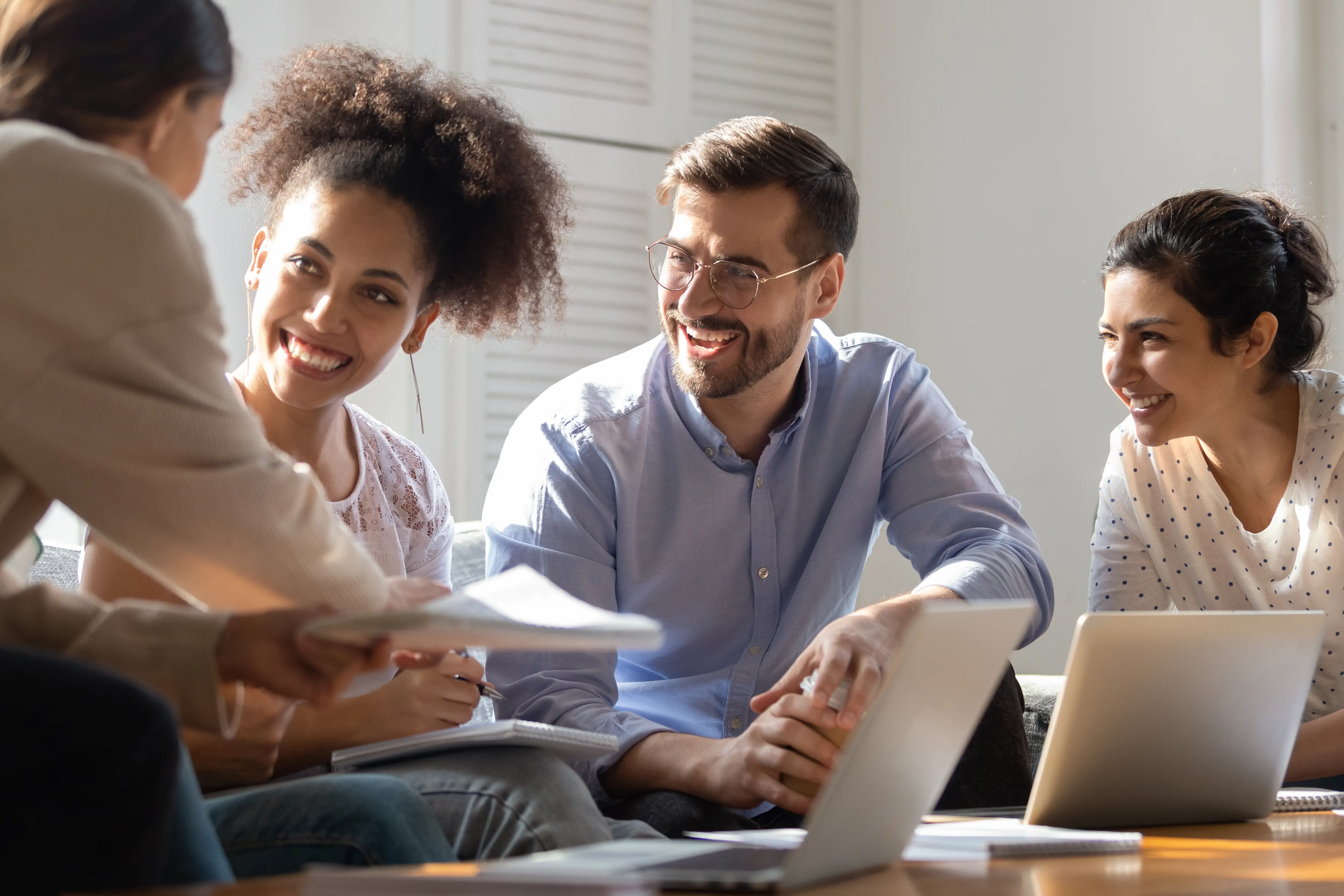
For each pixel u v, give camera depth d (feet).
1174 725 4.01
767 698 4.78
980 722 5.49
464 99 5.64
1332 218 8.96
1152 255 6.33
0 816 2.38
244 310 9.43
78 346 3.02
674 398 6.35
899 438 6.55
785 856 3.09
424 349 10.05
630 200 11.10
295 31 9.88
